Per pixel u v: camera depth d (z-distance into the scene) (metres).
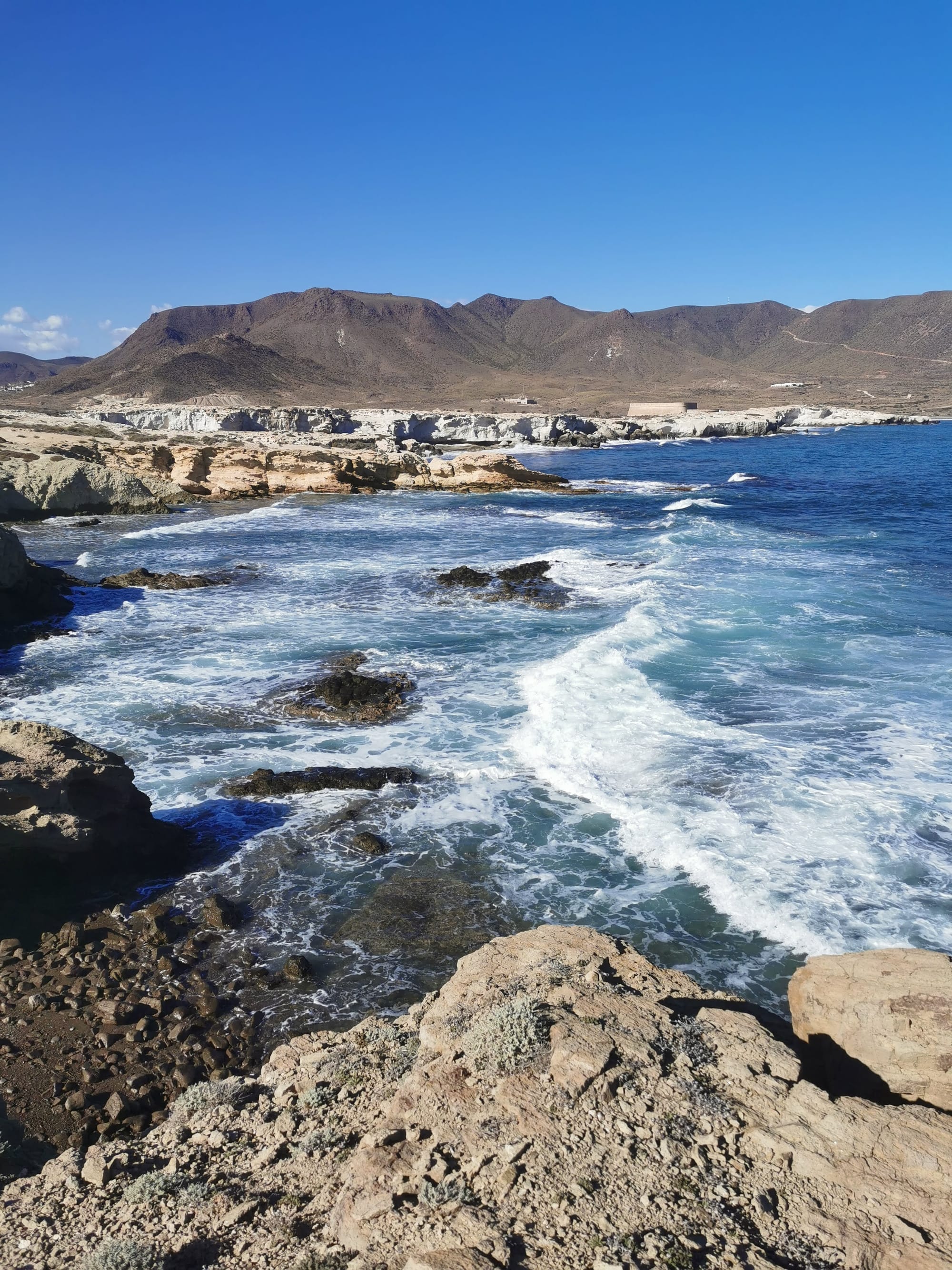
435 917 10.15
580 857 11.36
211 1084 6.22
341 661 19.91
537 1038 5.44
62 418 101.38
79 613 24.95
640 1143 4.62
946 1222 4.12
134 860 11.31
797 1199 4.29
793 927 9.55
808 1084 5.08
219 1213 4.65
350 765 14.38
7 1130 6.86
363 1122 5.28
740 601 24.20
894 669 18.06
